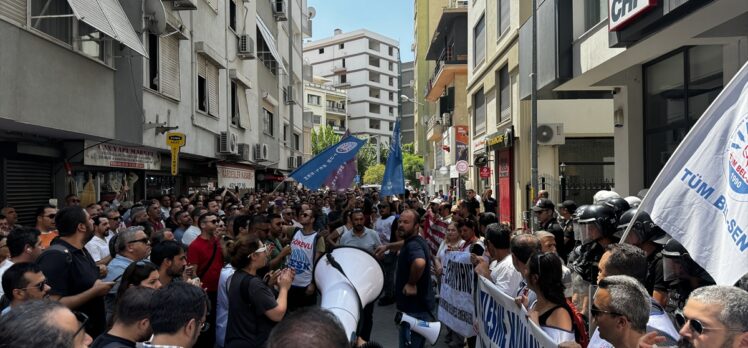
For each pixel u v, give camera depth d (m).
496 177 21.92
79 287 4.36
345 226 8.90
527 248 4.09
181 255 4.62
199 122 15.50
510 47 18.72
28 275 3.52
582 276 5.11
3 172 9.05
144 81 11.85
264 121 25.30
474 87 25.91
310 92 82.00
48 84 8.27
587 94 18.17
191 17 14.94
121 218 9.12
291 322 1.62
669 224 3.22
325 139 66.44
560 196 16.41
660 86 10.16
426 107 54.69
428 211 10.69
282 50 31.02
